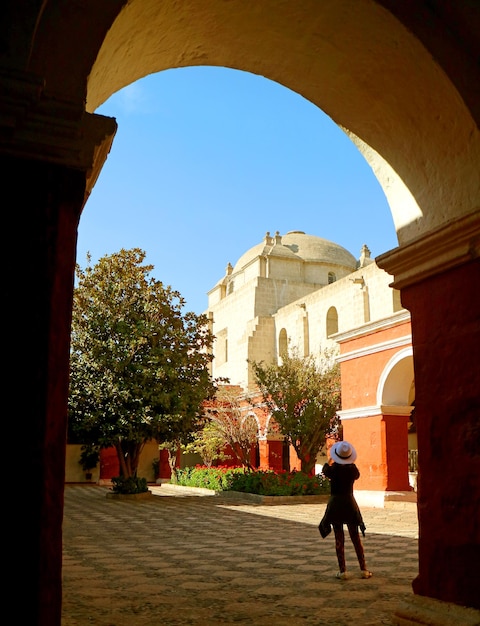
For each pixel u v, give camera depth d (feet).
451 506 15.16
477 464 14.51
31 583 10.18
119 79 15.43
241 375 126.52
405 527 43.19
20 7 11.22
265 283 134.62
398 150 17.25
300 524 45.11
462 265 15.58
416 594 16.10
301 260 142.72
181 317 72.95
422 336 16.81
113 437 66.18
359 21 14.57
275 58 16.53
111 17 11.94
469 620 13.87
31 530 10.30
